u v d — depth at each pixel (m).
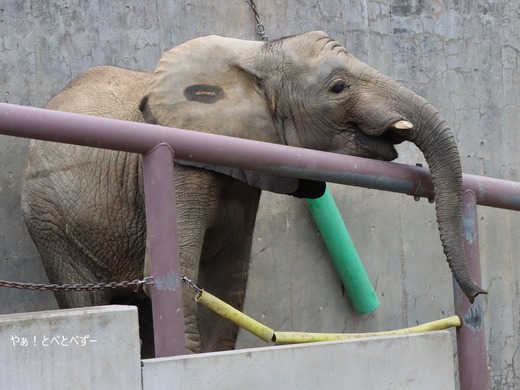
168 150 6.16
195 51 9.41
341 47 9.45
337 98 9.16
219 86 9.33
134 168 9.78
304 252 11.73
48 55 10.68
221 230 9.70
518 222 13.15
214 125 9.20
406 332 7.17
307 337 6.78
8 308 10.40
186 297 8.84
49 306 10.66
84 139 5.92
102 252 10.03
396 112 8.88
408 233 12.41
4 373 5.39
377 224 12.20
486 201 7.79
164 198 6.15
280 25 11.84
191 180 9.02
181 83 9.28
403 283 12.36
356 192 12.08
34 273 10.55
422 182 7.47
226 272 10.02
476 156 12.88
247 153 6.47
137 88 10.10
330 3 12.08
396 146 12.36
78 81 10.41
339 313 11.92
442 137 8.56
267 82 9.34
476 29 12.91
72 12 10.81
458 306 7.57
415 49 12.54
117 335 5.73
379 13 12.34
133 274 10.14
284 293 11.60
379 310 12.19
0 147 10.37
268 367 6.25
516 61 13.18
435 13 12.67
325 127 9.26
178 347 6.18
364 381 6.62
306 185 9.28
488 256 12.94
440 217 7.64
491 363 12.93
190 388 5.97
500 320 13.00
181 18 11.37
